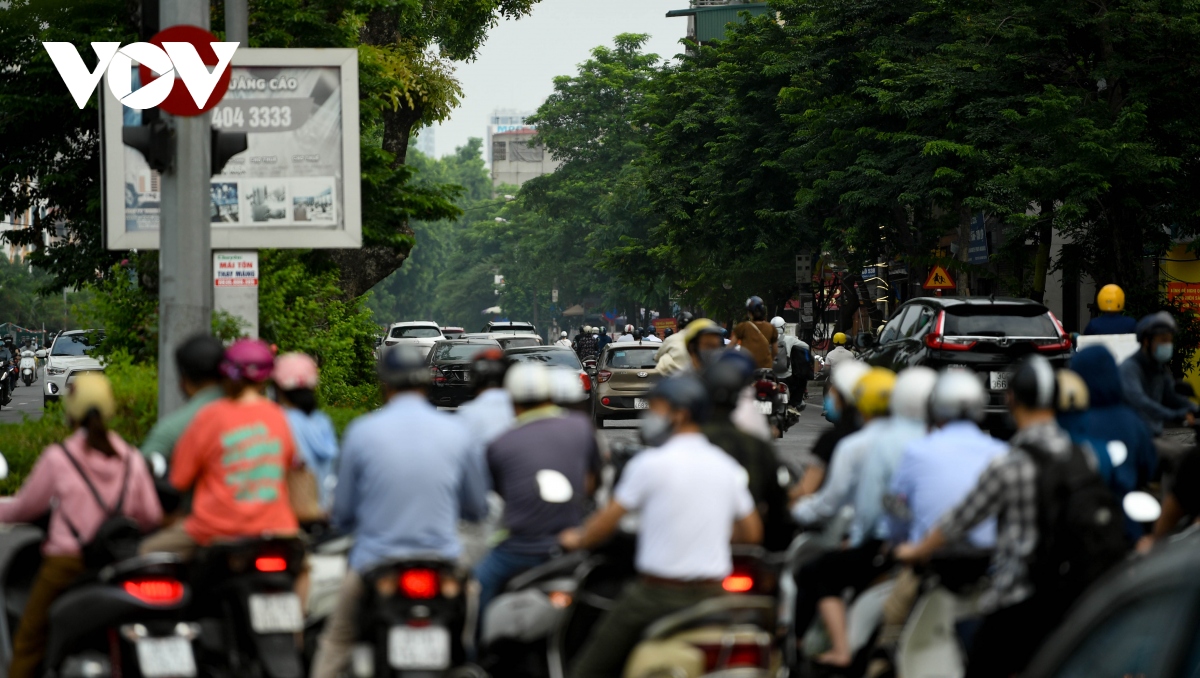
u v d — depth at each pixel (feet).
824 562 72.95
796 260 466.70
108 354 198.70
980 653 61.67
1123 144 253.24
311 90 186.39
